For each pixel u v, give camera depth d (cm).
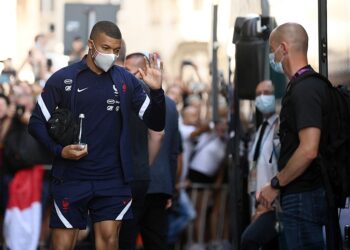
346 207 1062
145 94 1031
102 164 1000
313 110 977
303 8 1220
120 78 1012
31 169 1650
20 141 1647
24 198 1636
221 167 1969
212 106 1991
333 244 997
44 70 2017
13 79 1812
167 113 1318
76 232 1013
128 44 4722
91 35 992
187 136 1966
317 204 1005
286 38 1027
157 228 1314
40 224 1667
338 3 1074
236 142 1421
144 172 1198
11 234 1634
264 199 1019
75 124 991
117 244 1013
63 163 998
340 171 991
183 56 4453
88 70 1005
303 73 1012
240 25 1380
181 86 2341
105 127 1000
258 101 1238
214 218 1959
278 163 1037
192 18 4362
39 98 1012
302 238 1012
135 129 1191
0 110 1656
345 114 998
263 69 1362
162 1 4781
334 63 1084
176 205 1878
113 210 1003
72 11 1975
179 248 1950
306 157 970
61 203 998
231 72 1512
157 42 4725
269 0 1374
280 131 1024
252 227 1167
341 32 1066
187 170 1962
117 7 1983
